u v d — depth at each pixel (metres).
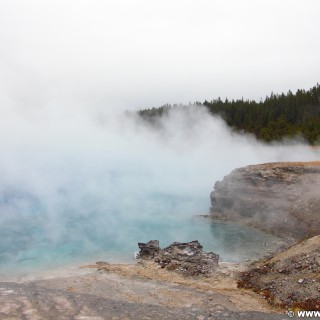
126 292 19.48
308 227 30.55
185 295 18.97
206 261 24.52
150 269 24.19
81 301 16.97
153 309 16.28
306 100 113.44
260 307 17.27
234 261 26.30
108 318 15.09
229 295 19.03
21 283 21.27
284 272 20.64
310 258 20.70
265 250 28.59
